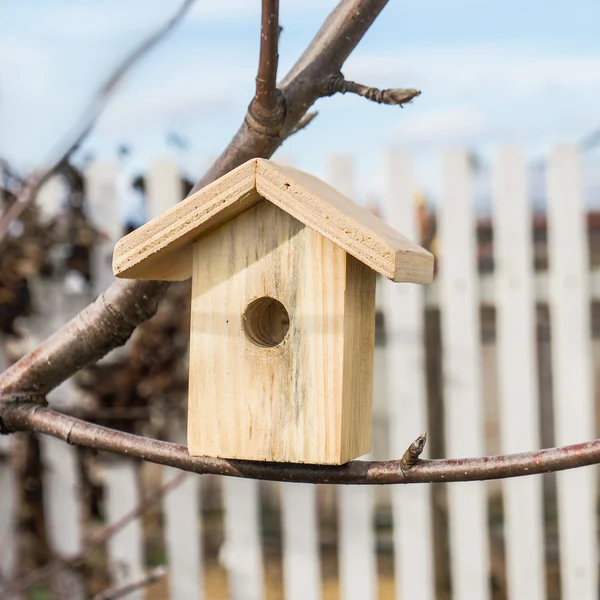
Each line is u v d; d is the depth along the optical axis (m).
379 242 1.79
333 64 2.05
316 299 1.93
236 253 2.00
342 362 1.91
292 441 1.94
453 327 5.10
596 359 7.40
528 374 5.10
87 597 5.22
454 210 5.10
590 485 5.16
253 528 5.15
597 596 5.51
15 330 5.08
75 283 5.19
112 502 5.18
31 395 2.17
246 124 2.06
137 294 2.17
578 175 5.09
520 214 5.10
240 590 5.14
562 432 5.12
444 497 6.06
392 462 1.87
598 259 7.36
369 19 2.03
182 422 5.31
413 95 1.92
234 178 1.86
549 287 5.18
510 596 5.14
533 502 5.13
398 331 5.13
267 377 1.96
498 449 7.52
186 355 5.09
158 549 6.80
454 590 5.14
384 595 6.45
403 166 5.05
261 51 1.90
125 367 5.05
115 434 2.06
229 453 1.98
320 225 1.82
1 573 5.17
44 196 5.07
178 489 5.20
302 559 5.10
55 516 5.20
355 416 2.01
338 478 1.91
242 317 1.99
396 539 5.15
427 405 5.50
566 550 5.16
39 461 5.19
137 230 1.92
